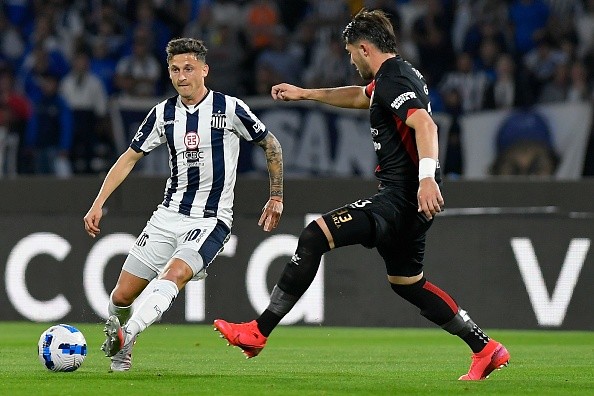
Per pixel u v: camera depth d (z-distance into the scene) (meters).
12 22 53.56
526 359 24.94
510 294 35.09
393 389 16.94
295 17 54.00
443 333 33.84
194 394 16.00
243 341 17.48
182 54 19.09
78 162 51.09
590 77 51.31
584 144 49.06
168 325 35.66
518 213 35.12
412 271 18.25
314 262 17.42
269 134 19.88
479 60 51.34
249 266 35.50
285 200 35.47
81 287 35.94
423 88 17.48
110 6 53.69
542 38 52.09
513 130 49.59
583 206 34.81
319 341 30.84
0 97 51.00
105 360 23.27
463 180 35.38
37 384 17.44
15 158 50.97
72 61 52.53
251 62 52.66
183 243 19.19
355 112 48.19
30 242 36.22
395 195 17.55
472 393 16.50
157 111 19.55
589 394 16.53
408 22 52.84
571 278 34.81
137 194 35.81
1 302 36.25
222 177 19.55
